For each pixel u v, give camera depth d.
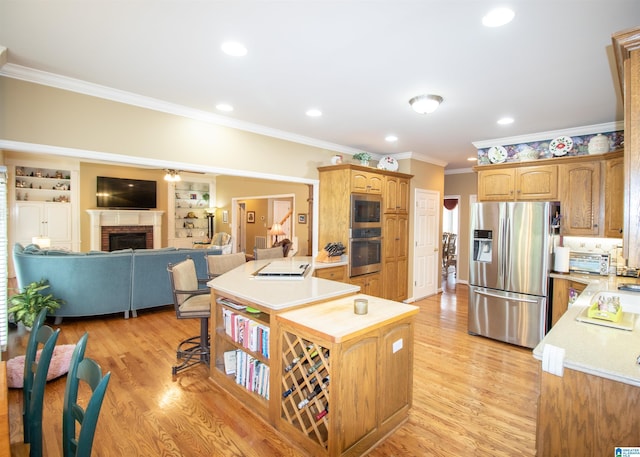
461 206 7.41
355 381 1.89
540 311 3.57
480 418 2.36
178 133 3.38
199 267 5.02
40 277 4.11
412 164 5.65
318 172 4.81
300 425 2.04
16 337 3.70
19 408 2.38
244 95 3.02
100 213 8.25
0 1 1.70
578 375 1.38
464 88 2.78
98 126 2.91
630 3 1.64
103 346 3.51
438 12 1.76
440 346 3.72
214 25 1.92
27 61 2.40
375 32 1.97
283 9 1.76
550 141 4.09
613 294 2.60
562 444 1.41
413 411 2.44
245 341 2.49
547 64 2.33
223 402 2.50
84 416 0.95
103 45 2.17
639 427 1.26
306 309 2.21
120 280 4.38
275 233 8.55
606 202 3.45
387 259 5.21
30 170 7.41
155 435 2.12
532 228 3.62
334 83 2.73
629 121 1.16
